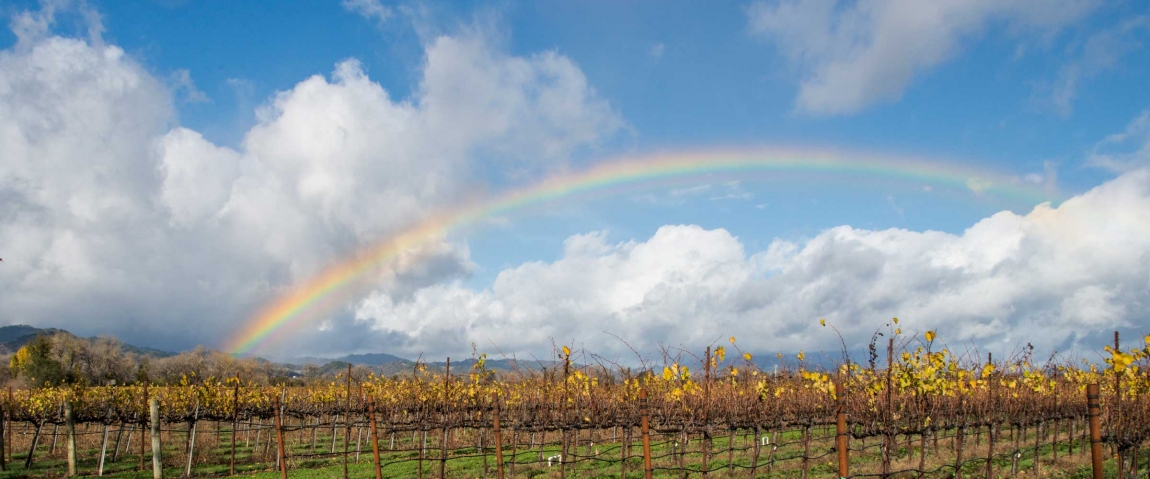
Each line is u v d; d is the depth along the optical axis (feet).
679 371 52.95
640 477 55.36
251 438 101.81
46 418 77.41
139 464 74.79
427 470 64.59
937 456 60.70
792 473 55.16
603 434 86.48
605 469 59.57
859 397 51.06
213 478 66.54
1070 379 72.79
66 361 188.24
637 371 65.72
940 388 48.26
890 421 44.39
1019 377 65.41
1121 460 45.44
